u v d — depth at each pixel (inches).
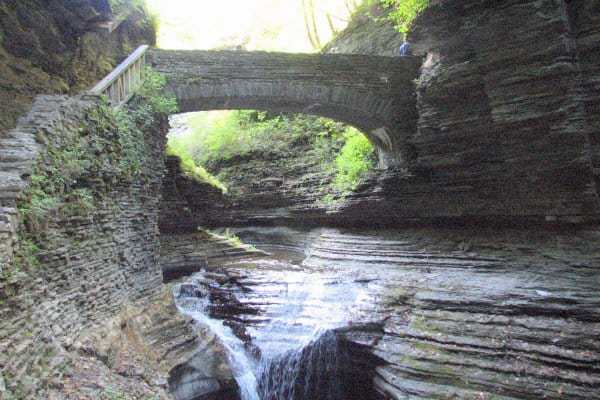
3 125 395.2
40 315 267.6
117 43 652.1
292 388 487.8
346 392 495.2
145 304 456.4
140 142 500.1
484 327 429.4
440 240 660.7
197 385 414.3
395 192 725.9
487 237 620.1
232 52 659.4
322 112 737.6
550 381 359.6
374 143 828.0
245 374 452.8
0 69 421.1
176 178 897.5
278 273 642.8
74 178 334.6
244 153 1128.2
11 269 237.5
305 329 501.4
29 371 233.5
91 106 381.1
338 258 708.7
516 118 534.0
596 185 513.3
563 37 492.1
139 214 483.5
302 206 940.6
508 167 571.2
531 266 526.6
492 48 544.4
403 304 503.8
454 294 489.1
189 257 771.4
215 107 695.7
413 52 690.8
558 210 538.9
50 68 493.7
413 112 727.7
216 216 1007.6
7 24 433.1
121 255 424.2
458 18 573.9
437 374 395.2
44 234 287.3
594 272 471.2
